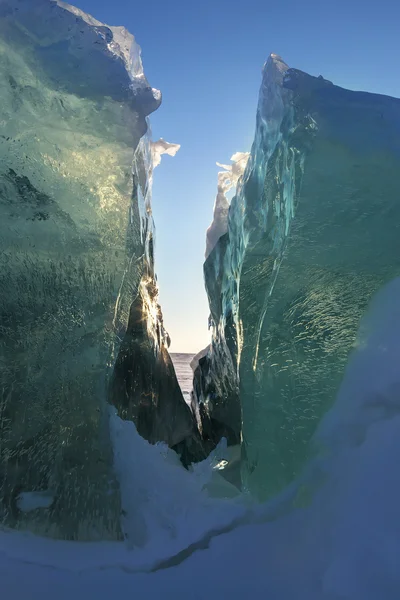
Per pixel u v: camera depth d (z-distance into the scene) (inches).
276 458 79.0
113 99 87.5
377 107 87.9
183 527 74.2
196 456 144.3
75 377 82.1
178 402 147.0
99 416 82.2
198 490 89.7
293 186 88.5
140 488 82.0
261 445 81.6
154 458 92.8
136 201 109.0
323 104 87.7
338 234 83.4
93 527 75.4
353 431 69.2
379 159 83.7
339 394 74.4
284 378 81.0
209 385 156.6
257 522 72.6
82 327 84.2
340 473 67.1
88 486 77.6
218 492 91.9
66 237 84.7
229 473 108.6
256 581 61.7
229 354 135.7
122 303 94.4
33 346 81.0
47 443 78.2
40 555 68.4
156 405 136.1
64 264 84.3
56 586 61.9
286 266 84.8
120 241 88.2
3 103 82.4
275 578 61.6
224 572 63.9
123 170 87.8
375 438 64.9
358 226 82.9
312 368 78.7
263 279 97.1
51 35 85.4
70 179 85.0
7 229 82.4
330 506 65.2
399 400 67.3
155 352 141.3
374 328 75.8
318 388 77.4
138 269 106.0
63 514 75.4
